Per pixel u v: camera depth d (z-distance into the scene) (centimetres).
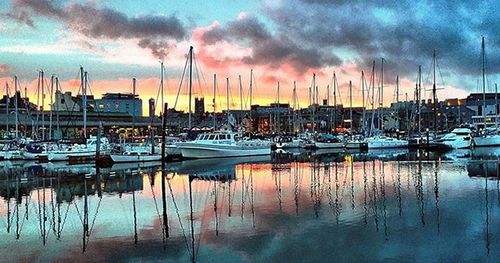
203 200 3153
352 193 3319
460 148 9069
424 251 1820
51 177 4769
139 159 6600
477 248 1844
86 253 1920
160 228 2328
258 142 8162
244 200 3109
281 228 2248
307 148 10194
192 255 1856
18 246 2042
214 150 7338
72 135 12406
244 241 2031
